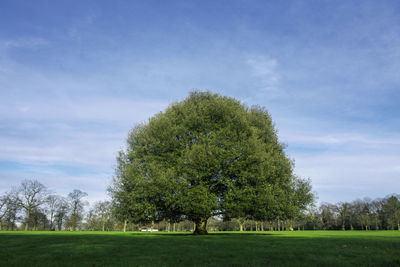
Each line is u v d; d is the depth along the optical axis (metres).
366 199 141.25
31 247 18.05
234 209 30.16
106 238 26.19
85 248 17.20
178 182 29.81
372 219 131.88
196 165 30.11
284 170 33.00
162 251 15.48
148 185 30.22
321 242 21.25
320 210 142.50
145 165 32.88
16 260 12.56
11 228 92.88
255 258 12.73
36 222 94.50
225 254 14.01
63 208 100.00
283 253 14.39
